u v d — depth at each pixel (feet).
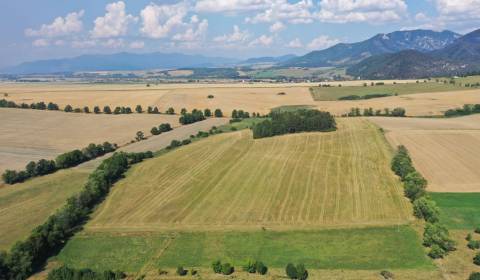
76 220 259.60
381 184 297.33
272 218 254.88
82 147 447.42
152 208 278.26
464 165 335.67
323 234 231.50
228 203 279.69
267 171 335.67
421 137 416.87
